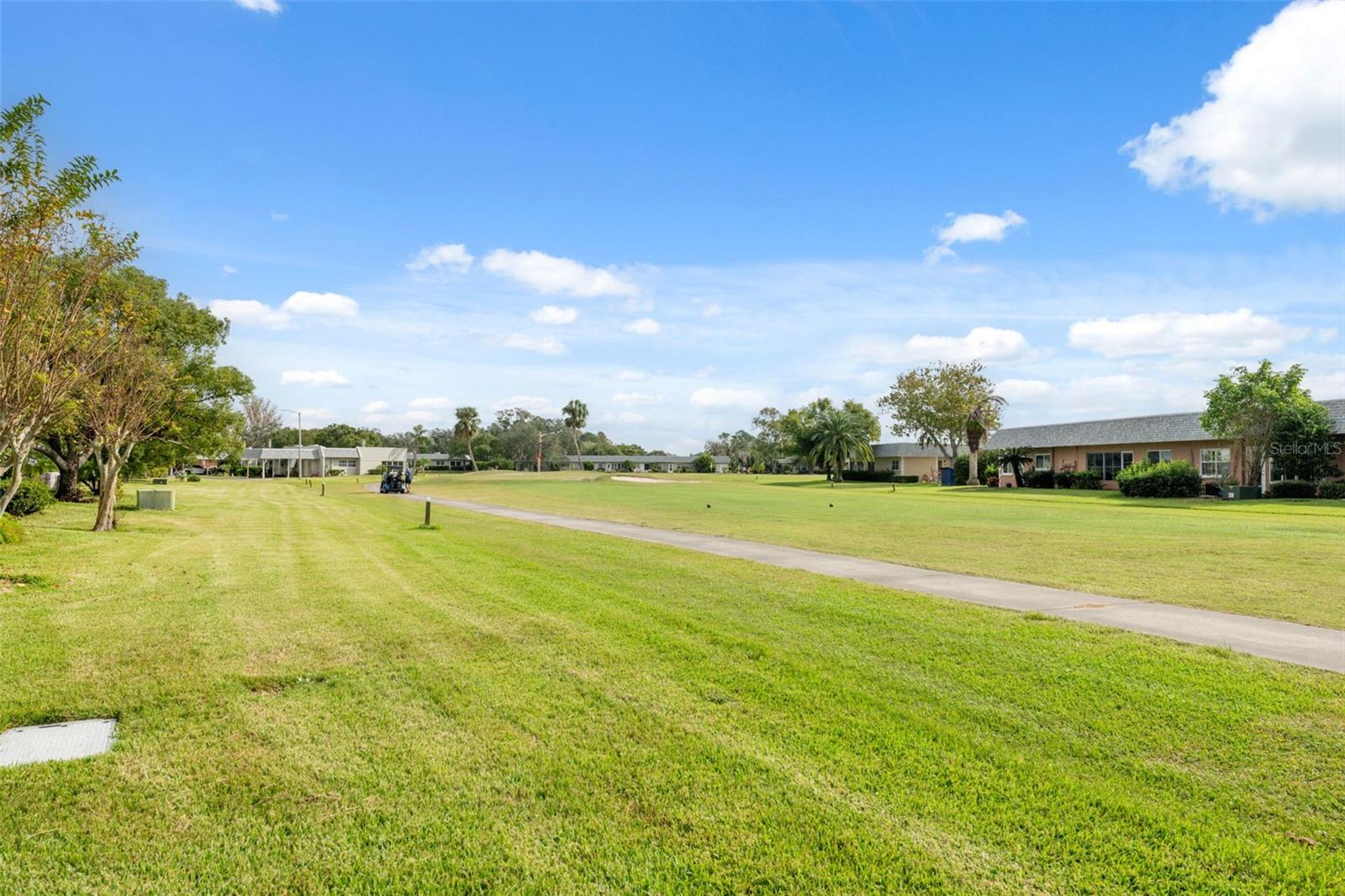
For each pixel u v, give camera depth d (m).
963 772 4.03
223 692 5.30
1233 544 14.82
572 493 43.00
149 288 22.28
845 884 3.06
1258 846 3.28
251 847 3.33
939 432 61.22
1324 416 31.58
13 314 8.91
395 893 3.02
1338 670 5.71
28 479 19.44
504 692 5.34
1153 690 5.25
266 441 115.69
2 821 3.51
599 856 3.27
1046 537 16.39
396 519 22.66
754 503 30.91
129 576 10.27
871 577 10.59
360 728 4.66
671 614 7.80
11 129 8.55
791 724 4.71
